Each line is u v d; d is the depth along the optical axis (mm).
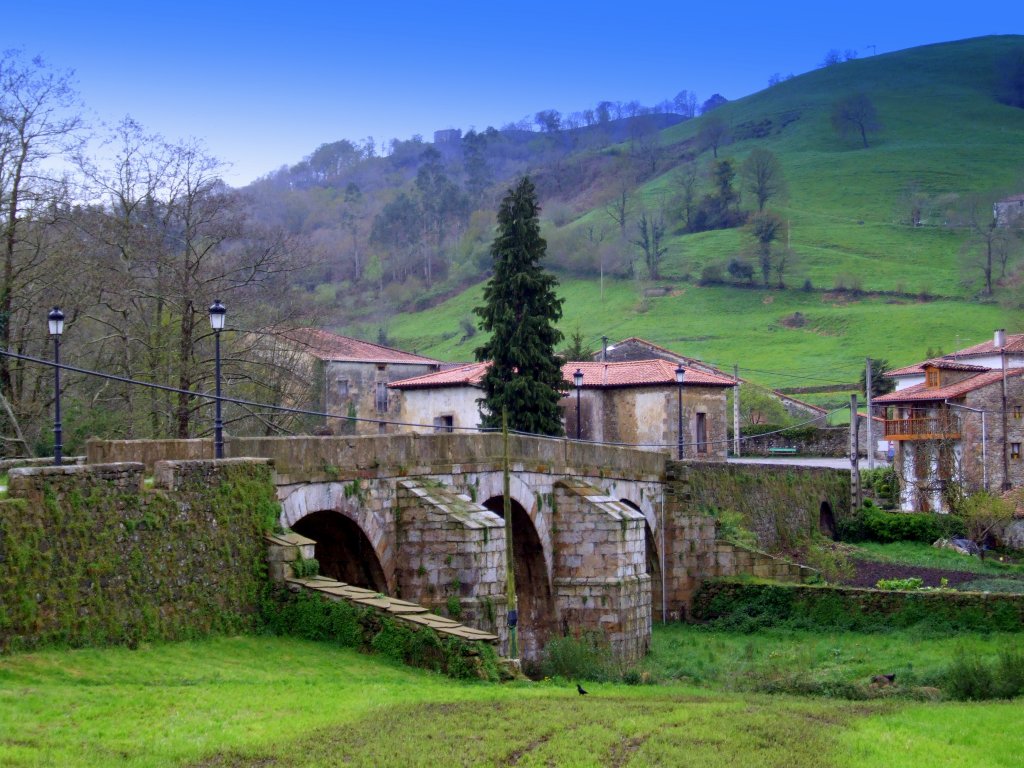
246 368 48938
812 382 108375
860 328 126438
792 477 56312
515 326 48500
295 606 24688
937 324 124375
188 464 23156
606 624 36438
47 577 19469
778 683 30094
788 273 148625
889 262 152750
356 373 70188
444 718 19438
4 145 41188
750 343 125312
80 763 14883
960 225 165875
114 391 46188
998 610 39250
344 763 16406
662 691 27547
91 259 43031
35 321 44062
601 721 20453
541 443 36656
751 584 44281
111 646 20578
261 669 21781
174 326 46219
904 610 40781
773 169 180125
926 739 20906
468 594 29047
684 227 174375
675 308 140875
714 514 48156
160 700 18359
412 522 29656
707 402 60938
